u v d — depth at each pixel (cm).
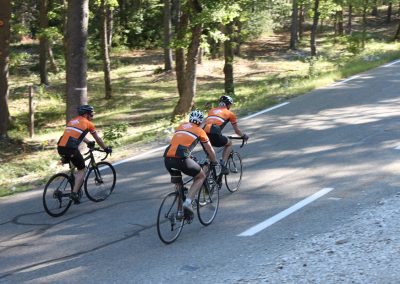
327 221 725
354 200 805
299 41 5144
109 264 662
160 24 4947
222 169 864
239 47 4322
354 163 1011
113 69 3888
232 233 730
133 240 744
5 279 646
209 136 888
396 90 1750
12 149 1950
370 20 6425
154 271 621
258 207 831
